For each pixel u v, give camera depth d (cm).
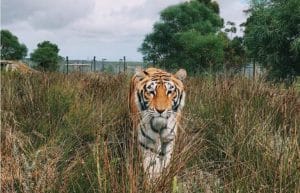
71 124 642
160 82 564
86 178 443
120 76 1090
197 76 1108
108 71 1297
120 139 589
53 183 422
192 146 493
